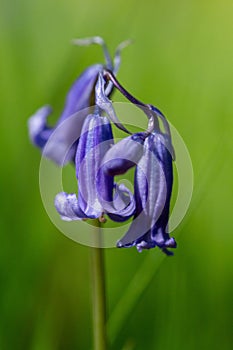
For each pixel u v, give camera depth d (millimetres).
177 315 255
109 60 212
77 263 265
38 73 316
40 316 258
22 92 299
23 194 272
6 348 254
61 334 258
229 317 256
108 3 341
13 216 268
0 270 261
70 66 296
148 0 341
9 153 279
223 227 269
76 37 333
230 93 312
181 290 258
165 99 312
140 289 235
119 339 251
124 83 318
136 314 254
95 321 207
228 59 334
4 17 316
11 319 257
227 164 272
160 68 325
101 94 187
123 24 327
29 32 325
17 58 311
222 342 253
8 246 265
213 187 272
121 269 264
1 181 272
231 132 290
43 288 262
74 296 264
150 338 253
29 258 264
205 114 304
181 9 347
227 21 349
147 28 340
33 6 337
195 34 344
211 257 264
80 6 348
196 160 287
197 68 330
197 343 253
